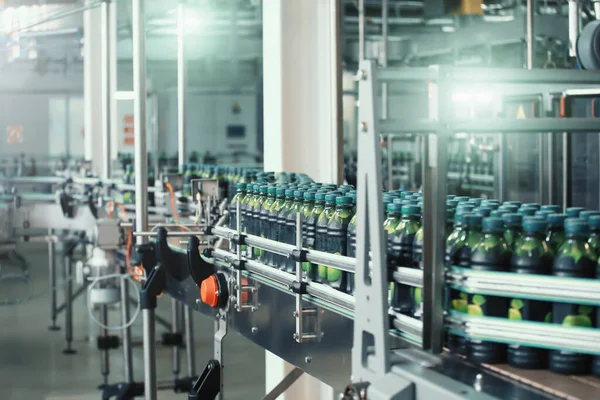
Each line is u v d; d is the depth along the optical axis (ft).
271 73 12.23
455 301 4.64
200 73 44.98
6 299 26.22
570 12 11.58
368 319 4.55
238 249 7.75
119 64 40.91
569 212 4.81
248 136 48.91
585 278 4.29
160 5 15.61
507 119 4.44
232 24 25.77
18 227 17.37
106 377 17.43
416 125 4.42
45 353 19.74
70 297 20.01
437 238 4.54
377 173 4.38
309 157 12.19
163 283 9.57
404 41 25.30
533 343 4.27
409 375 4.28
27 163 45.14
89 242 16.94
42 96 46.16
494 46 19.11
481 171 19.58
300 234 6.30
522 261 4.49
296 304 6.46
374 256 4.43
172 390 16.62
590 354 4.27
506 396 3.89
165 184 13.20
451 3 18.06
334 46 10.40
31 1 18.21
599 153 16.94
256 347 20.20
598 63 6.39
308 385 12.00
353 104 29.63
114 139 24.16
